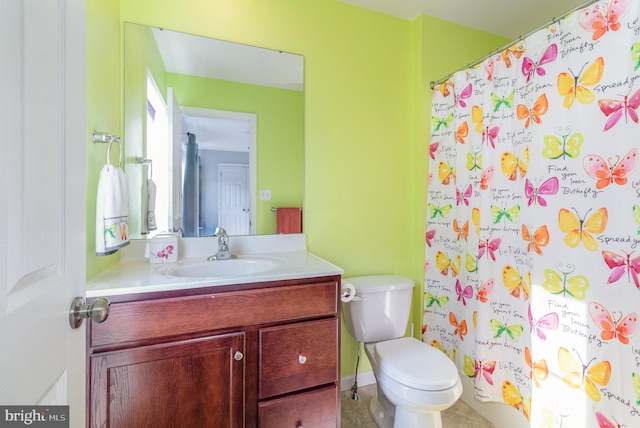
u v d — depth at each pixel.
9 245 0.42
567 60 1.15
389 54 1.90
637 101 0.96
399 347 1.46
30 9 0.46
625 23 0.99
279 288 1.11
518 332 1.38
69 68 0.60
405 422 1.28
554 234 1.18
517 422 1.39
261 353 1.08
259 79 1.63
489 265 1.49
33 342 0.47
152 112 1.47
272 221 1.67
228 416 1.04
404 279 1.75
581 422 1.09
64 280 0.58
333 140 1.78
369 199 1.88
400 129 1.94
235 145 1.61
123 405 0.92
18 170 0.44
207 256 1.52
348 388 1.79
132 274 1.12
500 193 1.45
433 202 1.85
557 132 1.18
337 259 1.80
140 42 1.41
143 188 1.46
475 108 1.59
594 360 1.06
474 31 2.02
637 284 0.96
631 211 0.97
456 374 1.24
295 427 1.13
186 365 0.98
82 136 0.66
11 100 0.42
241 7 1.57
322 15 1.73
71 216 0.61
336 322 1.20
